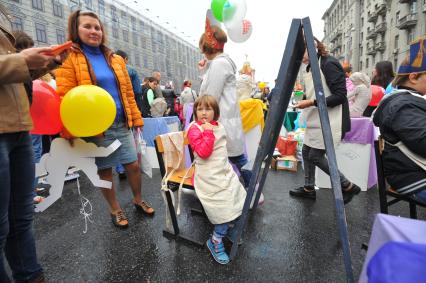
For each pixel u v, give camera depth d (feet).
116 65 8.20
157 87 21.81
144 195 11.23
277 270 6.25
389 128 5.63
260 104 12.05
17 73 3.65
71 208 10.05
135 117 8.86
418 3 97.66
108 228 8.42
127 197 11.02
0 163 3.87
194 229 8.28
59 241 7.72
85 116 6.28
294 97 21.93
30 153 4.86
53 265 6.64
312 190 10.50
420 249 1.76
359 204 9.90
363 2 149.38
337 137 8.86
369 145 10.91
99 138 7.82
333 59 8.55
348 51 167.53
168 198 7.53
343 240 5.16
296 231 8.00
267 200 10.51
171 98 27.45
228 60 7.85
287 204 10.05
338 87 8.41
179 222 8.77
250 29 10.16
